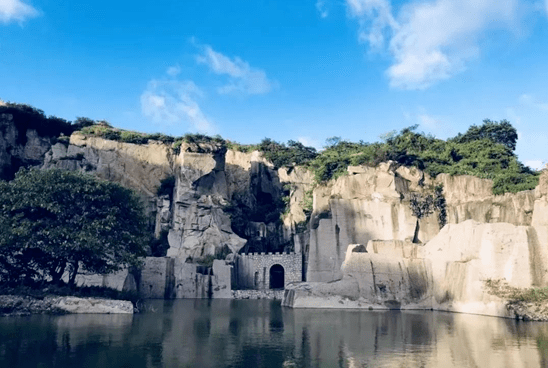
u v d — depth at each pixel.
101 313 42.06
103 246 44.81
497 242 46.06
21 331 30.39
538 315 39.06
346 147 107.12
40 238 43.22
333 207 72.50
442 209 71.19
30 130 95.62
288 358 23.47
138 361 22.30
